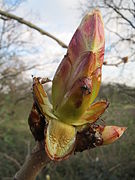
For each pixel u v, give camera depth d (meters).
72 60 0.06
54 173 0.52
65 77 0.06
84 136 0.06
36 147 0.06
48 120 0.06
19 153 0.59
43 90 0.06
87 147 0.06
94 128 0.06
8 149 0.59
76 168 0.54
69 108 0.06
